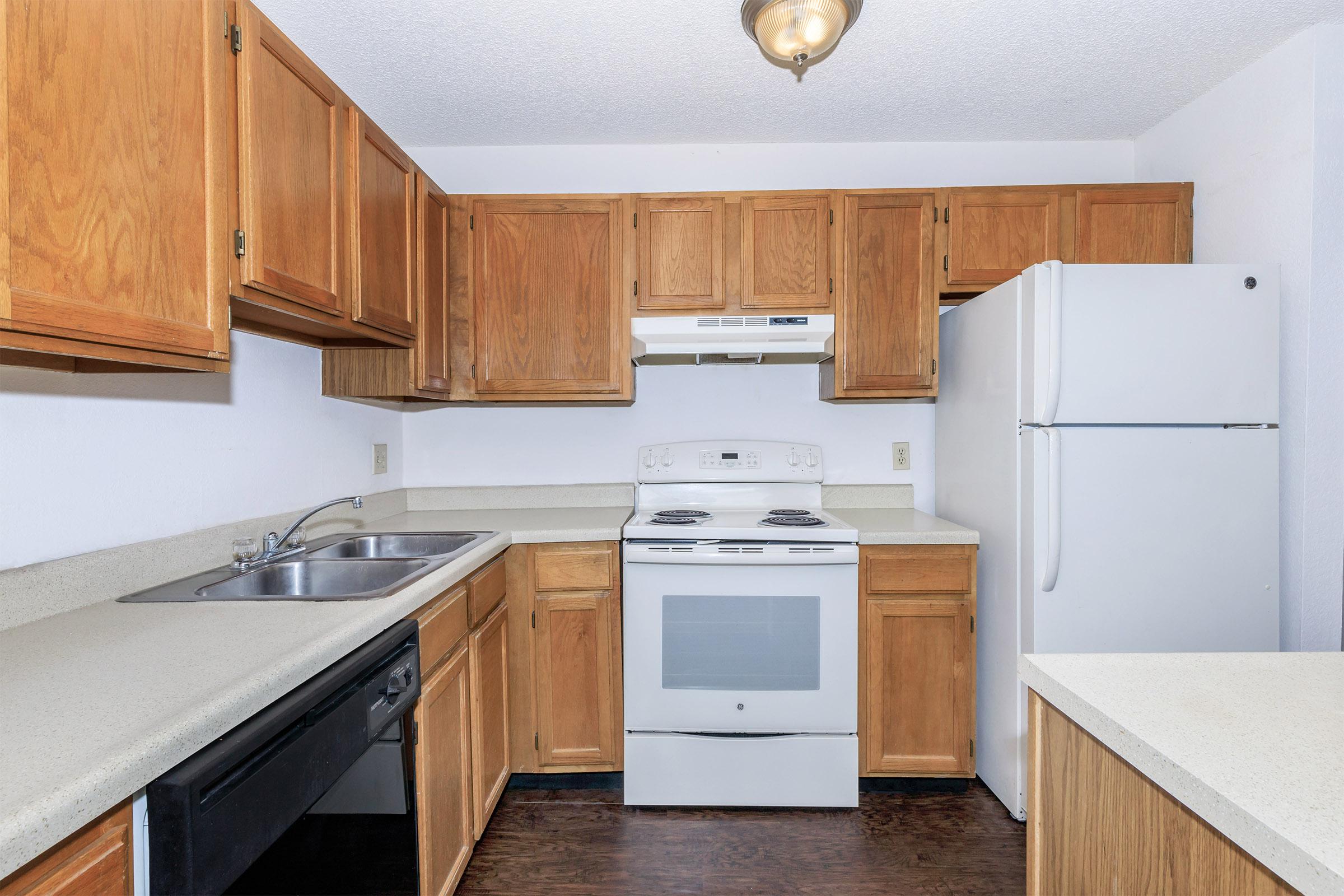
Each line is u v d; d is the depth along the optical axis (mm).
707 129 2307
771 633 1874
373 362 1883
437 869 1344
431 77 1937
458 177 2443
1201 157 2090
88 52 788
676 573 1878
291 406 1767
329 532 1941
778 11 1501
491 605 1742
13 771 578
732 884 1576
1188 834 580
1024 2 1608
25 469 1048
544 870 1634
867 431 2469
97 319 799
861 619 1903
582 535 1921
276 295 1171
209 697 741
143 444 1281
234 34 1053
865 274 2098
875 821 1823
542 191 2443
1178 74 1959
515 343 2148
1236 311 1659
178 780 661
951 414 2197
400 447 2459
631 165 2441
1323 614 1756
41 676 808
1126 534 1672
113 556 1183
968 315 2045
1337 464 1750
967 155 2428
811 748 1863
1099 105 2148
